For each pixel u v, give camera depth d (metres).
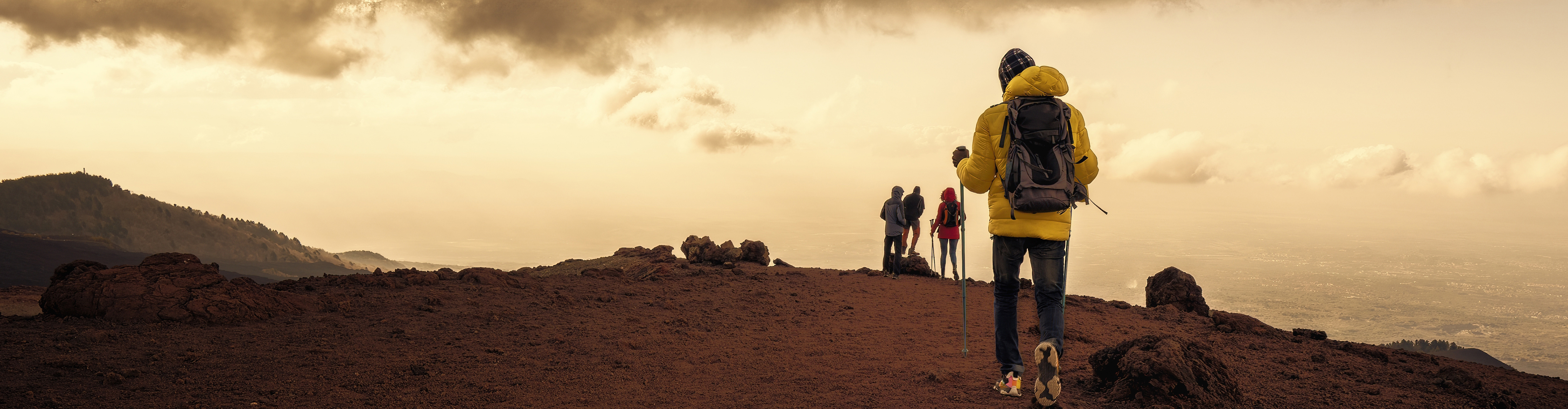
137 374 3.80
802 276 10.17
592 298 7.09
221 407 3.35
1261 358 5.07
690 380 4.18
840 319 6.51
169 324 5.05
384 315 5.82
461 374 4.15
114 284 5.32
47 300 5.25
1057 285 3.56
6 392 3.35
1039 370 3.46
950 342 5.43
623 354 4.82
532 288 7.54
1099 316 6.92
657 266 9.49
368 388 3.80
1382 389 4.23
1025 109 3.38
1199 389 3.66
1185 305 8.23
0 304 5.64
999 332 3.79
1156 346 3.91
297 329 5.15
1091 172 3.63
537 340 5.14
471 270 8.00
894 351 5.08
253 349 4.52
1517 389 4.52
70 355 4.06
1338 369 4.77
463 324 5.61
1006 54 3.82
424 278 7.46
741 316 6.54
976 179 3.63
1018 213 3.48
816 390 3.98
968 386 4.02
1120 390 3.82
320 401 3.52
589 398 3.75
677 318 6.18
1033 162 3.33
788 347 5.17
